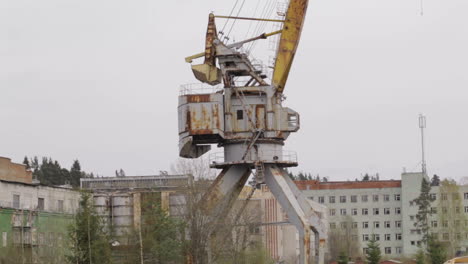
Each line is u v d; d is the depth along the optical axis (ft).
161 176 322.96
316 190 559.79
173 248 231.71
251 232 284.41
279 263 373.81
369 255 373.40
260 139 210.79
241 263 277.03
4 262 223.51
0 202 243.60
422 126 543.80
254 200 378.53
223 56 211.82
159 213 242.99
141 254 226.17
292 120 212.23
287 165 215.92
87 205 220.84
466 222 490.08
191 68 211.00
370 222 552.00
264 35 212.84
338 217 546.67
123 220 277.03
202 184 245.65
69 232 218.18
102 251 215.10
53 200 275.59
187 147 209.46
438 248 382.83
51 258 239.50
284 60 210.38
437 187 528.63
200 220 216.95
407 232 533.55
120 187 325.21
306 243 204.13
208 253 216.54
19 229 244.83
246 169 214.28
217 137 213.66
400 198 546.67
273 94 211.41
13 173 263.90
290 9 210.18
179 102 210.79
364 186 555.69
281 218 426.92
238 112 212.64
